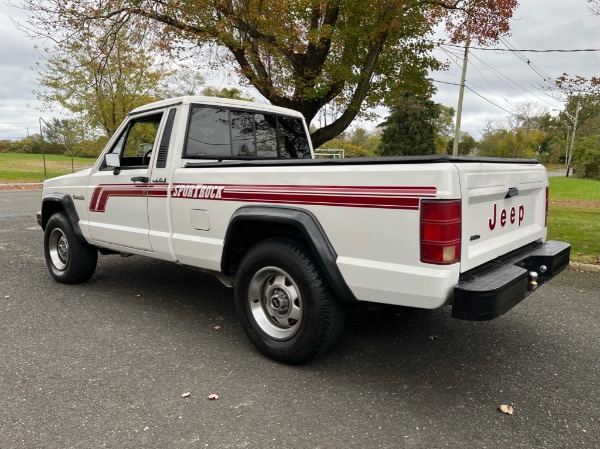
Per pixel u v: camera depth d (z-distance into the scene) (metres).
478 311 2.64
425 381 3.24
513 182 3.43
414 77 11.32
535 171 3.88
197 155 4.21
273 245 3.37
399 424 2.71
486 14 10.81
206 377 3.27
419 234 2.69
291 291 3.41
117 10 9.52
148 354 3.64
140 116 4.64
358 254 2.97
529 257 3.55
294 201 3.24
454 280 2.71
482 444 2.52
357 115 11.59
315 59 9.91
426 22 10.87
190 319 4.45
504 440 2.55
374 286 2.91
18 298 5.04
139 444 2.50
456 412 2.84
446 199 2.61
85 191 5.09
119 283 5.68
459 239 2.71
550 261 3.52
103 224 4.89
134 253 4.64
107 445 2.49
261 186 3.42
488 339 4.00
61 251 5.62
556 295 5.19
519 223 3.70
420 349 3.79
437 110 48.59
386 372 3.37
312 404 2.92
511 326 4.29
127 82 16.38
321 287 3.17
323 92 9.44
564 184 30.50
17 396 2.99
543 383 3.22
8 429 2.63
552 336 4.06
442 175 2.62
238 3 8.85
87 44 10.59
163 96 17.48
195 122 4.21
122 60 14.66
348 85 10.67
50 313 4.57
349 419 2.75
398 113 47.62
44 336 3.99
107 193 4.78
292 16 8.89
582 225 10.24
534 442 2.54
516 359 3.60
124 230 4.61
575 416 2.80
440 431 2.64
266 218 3.30
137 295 5.20
